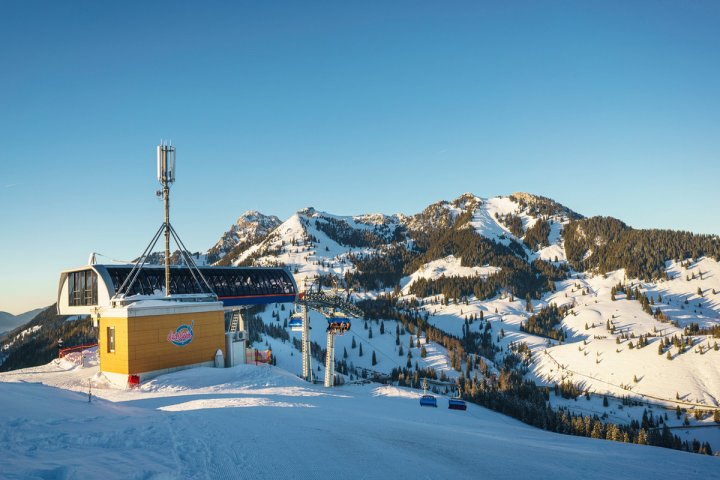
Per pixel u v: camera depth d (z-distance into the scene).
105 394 41.22
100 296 62.25
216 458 14.62
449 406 59.66
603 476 16.83
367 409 36.62
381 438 20.23
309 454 16.23
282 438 18.16
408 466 16.03
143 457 13.96
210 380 48.69
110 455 13.90
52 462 12.60
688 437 179.75
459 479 15.16
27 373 56.34
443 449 19.27
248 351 65.69
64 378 52.38
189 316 56.62
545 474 16.55
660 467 18.81
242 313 82.81
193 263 72.31
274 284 86.94
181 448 15.39
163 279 69.44
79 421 18.06
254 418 22.22
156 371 52.22
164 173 59.03
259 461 14.81
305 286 103.81
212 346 59.22
